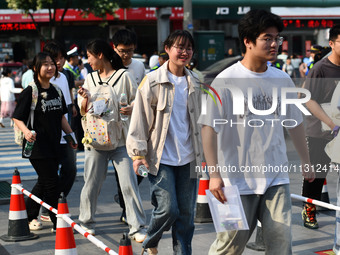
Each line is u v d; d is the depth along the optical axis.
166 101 5.27
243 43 4.40
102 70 6.90
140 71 7.67
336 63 6.32
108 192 9.67
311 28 37.31
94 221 7.12
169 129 5.31
